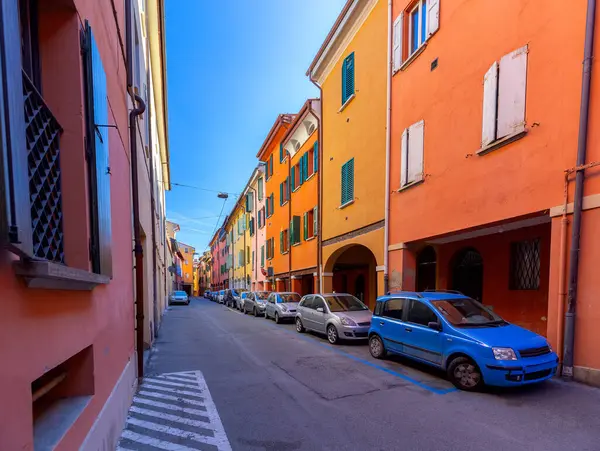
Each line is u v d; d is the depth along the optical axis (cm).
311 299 1216
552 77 608
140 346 652
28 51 264
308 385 616
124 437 416
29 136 208
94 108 312
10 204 154
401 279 997
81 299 277
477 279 995
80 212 282
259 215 2858
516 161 668
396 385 601
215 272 6184
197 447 391
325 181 1531
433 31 885
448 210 834
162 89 1694
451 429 425
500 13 707
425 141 916
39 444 213
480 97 750
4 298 162
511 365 504
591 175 550
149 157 1149
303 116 1689
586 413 454
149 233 1088
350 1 1234
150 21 1256
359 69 1256
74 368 302
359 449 384
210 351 949
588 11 552
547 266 781
